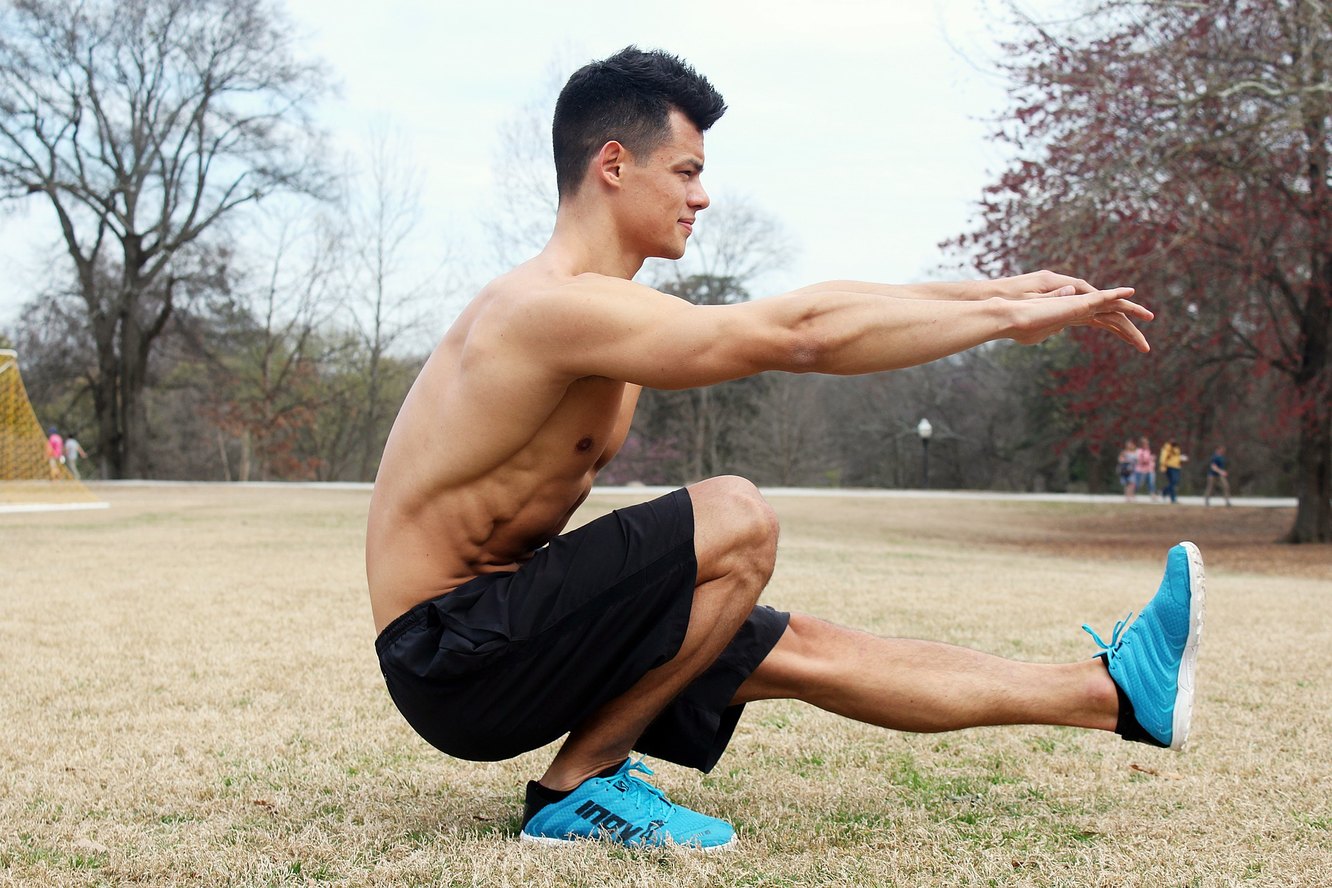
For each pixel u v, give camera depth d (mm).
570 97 2207
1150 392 16969
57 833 2471
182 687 4152
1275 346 17281
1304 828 2455
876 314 1977
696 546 2119
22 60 30562
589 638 2090
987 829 2445
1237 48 14219
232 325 36594
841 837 2377
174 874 2180
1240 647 5152
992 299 2021
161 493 24781
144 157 32969
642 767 2373
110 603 6555
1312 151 14492
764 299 2020
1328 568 13039
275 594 7020
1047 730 3504
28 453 25875
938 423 44281
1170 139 14148
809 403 43062
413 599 2160
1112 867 2174
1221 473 24812
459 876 2119
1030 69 15148
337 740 3357
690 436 41438
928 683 2352
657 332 1962
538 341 2014
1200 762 3096
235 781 2912
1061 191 14859
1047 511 24000
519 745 2178
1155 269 15117
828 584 7824
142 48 32156
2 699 3943
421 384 2207
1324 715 3699
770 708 3836
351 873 2156
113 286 33500
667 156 2188
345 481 43219
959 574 9078
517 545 2195
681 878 2078
